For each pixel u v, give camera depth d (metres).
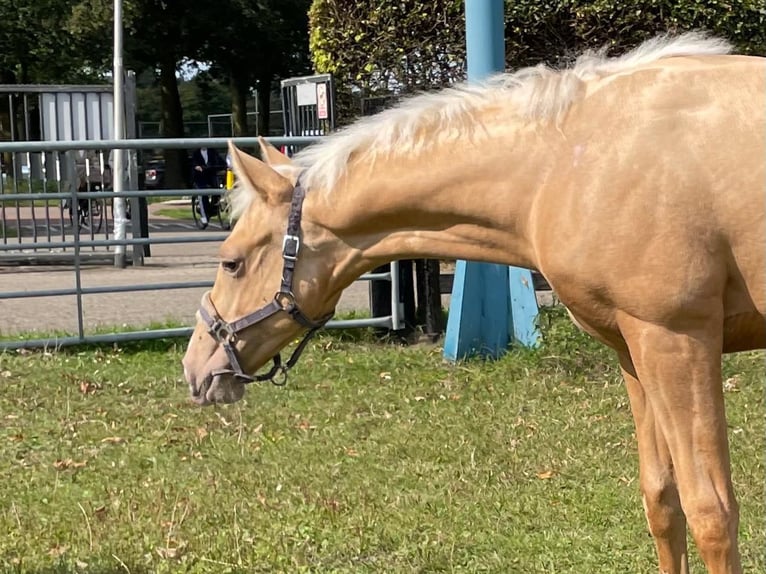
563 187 2.86
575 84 2.93
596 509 4.34
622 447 5.18
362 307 9.13
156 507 4.45
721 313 2.80
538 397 6.13
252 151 9.49
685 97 2.78
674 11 9.58
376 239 3.20
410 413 5.88
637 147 2.76
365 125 3.21
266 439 5.42
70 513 4.42
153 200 29.14
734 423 5.52
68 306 9.52
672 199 2.71
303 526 4.22
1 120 22.08
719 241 2.73
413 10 9.67
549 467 4.91
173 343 7.62
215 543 4.05
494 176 2.99
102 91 12.80
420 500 4.47
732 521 2.81
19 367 6.82
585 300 2.89
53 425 5.70
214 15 27.73
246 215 3.29
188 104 50.41
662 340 2.79
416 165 3.08
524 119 2.98
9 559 3.97
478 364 6.88
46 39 26.62
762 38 9.67
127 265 12.27
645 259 2.74
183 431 5.58
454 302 7.05
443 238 3.13
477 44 6.67
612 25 9.69
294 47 30.09
